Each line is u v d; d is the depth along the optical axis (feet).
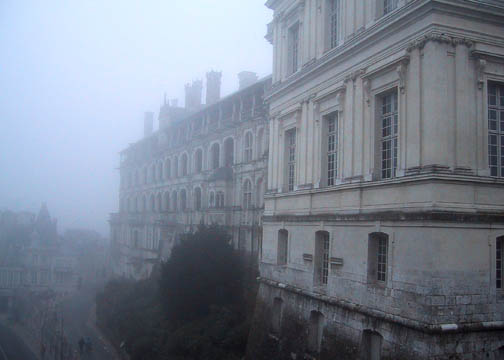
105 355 145.07
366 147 64.85
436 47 53.62
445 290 51.39
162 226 195.52
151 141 241.35
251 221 135.23
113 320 163.63
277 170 93.86
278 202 92.02
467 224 53.01
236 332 101.86
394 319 55.62
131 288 181.57
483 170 54.85
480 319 52.75
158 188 222.07
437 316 50.67
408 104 57.06
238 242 140.46
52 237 366.02
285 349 81.35
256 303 96.37
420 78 55.26
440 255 51.47
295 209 84.43
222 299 117.91
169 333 117.91
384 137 63.36
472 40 55.36
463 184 53.31
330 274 71.00
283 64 93.76
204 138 175.52
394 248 57.26
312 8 82.02
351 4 70.03
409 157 56.24
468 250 52.95
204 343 102.78
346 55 69.56
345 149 69.51
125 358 134.10
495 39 56.65
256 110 135.85
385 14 64.44
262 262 96.58
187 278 119.14
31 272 326.03
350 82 68.90
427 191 52.75
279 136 93.71
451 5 54.03
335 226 70.64
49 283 330.34
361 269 63.52
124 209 279.08
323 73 76.64
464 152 53.83
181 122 198.39
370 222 62.23
